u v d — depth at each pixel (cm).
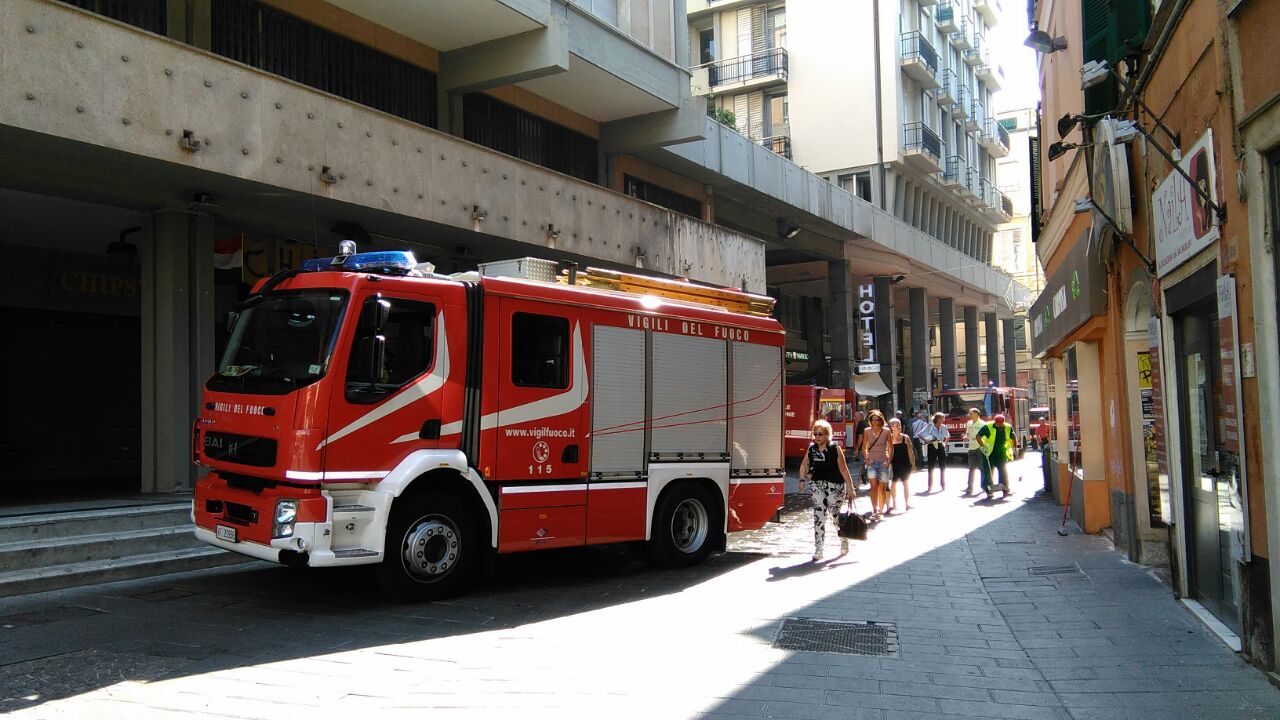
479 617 733
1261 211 506
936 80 3622
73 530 881
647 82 1764
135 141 958
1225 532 640
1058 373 1583
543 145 1808
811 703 505
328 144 1161
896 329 4678
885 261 3347
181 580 848
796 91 3481
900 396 4672
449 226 1337
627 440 937
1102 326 1073
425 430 777
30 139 899
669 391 984
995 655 608
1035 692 523
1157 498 937
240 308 822
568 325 895
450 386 797
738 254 2088
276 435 722
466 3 1358
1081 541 1125
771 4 3544
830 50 3431
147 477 1164
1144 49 768
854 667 579
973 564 977
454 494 820
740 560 1048
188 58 1010
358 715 482
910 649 625
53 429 1380
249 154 1070
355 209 1223
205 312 1180
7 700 500
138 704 495
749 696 516
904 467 1506
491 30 1457
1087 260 1055
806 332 3816
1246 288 533
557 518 868
